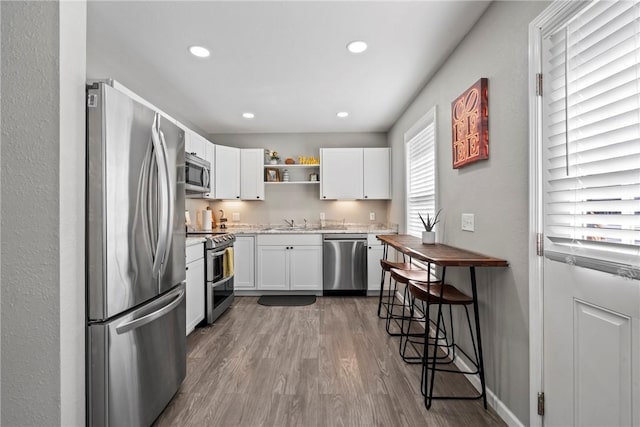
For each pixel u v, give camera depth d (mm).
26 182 1183
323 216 4836
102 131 1309
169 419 1663
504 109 1664
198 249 2922
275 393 1895
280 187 4844
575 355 1210
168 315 1774
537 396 1409
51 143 1181
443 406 1773
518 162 1546
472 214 2031
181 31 2070
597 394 1111
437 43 2230
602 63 1088
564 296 1264
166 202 1718
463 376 2100
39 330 1189
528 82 1451
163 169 1688
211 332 2881
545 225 1370
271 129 4609
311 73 2717
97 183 1312
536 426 1414
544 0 1355
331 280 4168
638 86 956
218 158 4215
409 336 2662
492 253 1789
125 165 1431
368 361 2301
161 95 3230
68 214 1221
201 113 3850
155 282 1648
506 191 1650
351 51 2340
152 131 1623
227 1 1777
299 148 4824
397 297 3977
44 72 1180
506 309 1646
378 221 4801
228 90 3102
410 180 3635
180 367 1901
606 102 1071
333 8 1845
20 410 1198
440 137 2596
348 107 3631
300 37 2152
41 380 1193
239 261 4172
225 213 4793
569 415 1240
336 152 4543
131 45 2240
